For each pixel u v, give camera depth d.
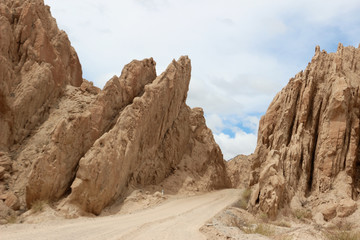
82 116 26.19
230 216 23.91
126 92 34.06
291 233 19.31
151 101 33.34
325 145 29.36
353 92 30.75
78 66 38.53
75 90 33.38
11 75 28.53
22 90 28.45
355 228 22.77
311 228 21.19
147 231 16.45
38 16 33.44
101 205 24.50
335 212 25.16
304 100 32.06
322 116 31.09
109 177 25.16
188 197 33.84
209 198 33.72
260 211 25.75
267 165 27.48
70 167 24.64
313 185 29.11
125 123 29.22
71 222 19.55
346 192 26.83
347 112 29.72
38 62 30.52
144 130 32.78
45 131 28.39
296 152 29.55
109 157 25.45
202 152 44.69
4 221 19.78
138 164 32.41
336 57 32.75
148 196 29.55
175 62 40.53
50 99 31.05
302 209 26.72
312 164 30.53
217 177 45.81
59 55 34.28
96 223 19.17
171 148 39.38
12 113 27.30
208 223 19.61
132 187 30.34
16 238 13.59
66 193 24.33
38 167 22.17
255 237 16.73
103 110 29.20
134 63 36.19
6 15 30.34
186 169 40.88
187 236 15.71
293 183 28.69
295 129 32.38
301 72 36.03
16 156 26.48
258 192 26.95
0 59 26.77
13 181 24.70
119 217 22.23
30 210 21.48
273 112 36.97
